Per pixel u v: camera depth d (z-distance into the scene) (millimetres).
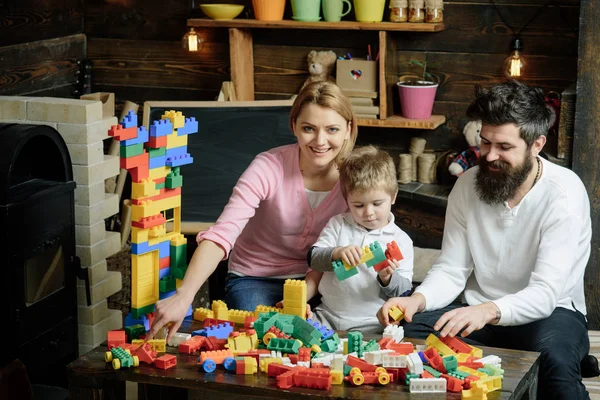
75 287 2645
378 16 3756
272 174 2465
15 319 2344
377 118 3812
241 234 2627
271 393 1740
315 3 3818
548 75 3721
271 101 3662
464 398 1681
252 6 4082
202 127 3615
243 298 2480
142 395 2318
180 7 4227
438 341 1938
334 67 3977
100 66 4438
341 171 2311
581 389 2100
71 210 2586
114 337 1965
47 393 2605
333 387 1749
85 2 4367
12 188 2400
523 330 2244
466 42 3826
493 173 2242
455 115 3922
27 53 3990
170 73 4336
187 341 1961
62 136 2684
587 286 3205
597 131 3104
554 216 2240
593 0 3018
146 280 2104
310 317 2162
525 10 3697
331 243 2355
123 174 3875
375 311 2336
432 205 3799
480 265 2363
